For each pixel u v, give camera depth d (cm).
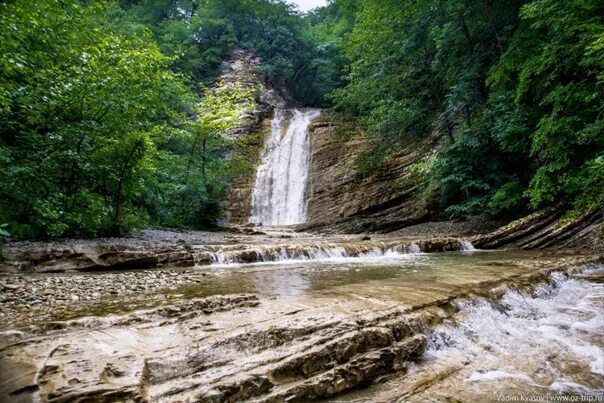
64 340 337
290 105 3947
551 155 1103
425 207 1938
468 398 305
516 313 528
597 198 1018
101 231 1121
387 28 1888
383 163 2269
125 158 1143
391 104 1961
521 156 1475
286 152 2881
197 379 282
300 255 1058
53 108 976
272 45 4250
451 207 1555
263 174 2722
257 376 290
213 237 1481
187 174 1841
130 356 299
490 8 1559
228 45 4081
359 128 2427
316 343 340
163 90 1764
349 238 1579
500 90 1501
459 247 1281
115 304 484
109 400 238
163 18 4084
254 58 4134
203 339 338
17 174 866
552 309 548
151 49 1200
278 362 309
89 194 1055
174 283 647
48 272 736
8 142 969
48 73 966
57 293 546
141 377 266
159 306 466
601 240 1069
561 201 1273
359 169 2212
